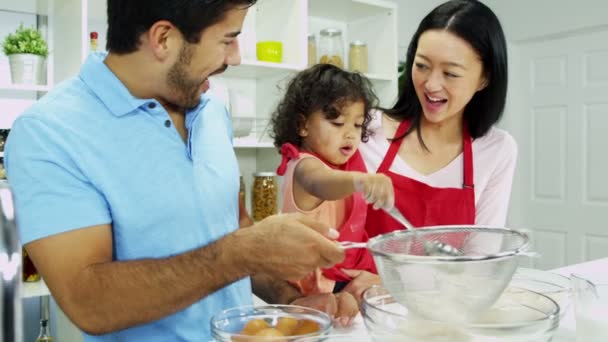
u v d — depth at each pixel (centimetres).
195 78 76
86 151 72
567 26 299
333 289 104
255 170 231
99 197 72
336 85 121
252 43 201
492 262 57
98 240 70
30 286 154
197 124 88
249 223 101
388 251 68
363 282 97
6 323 34
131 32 73
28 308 176
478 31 112
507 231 71
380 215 123
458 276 58
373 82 245
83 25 156
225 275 66
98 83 77
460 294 58
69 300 65
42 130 70
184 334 81
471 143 131
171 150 80
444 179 129
